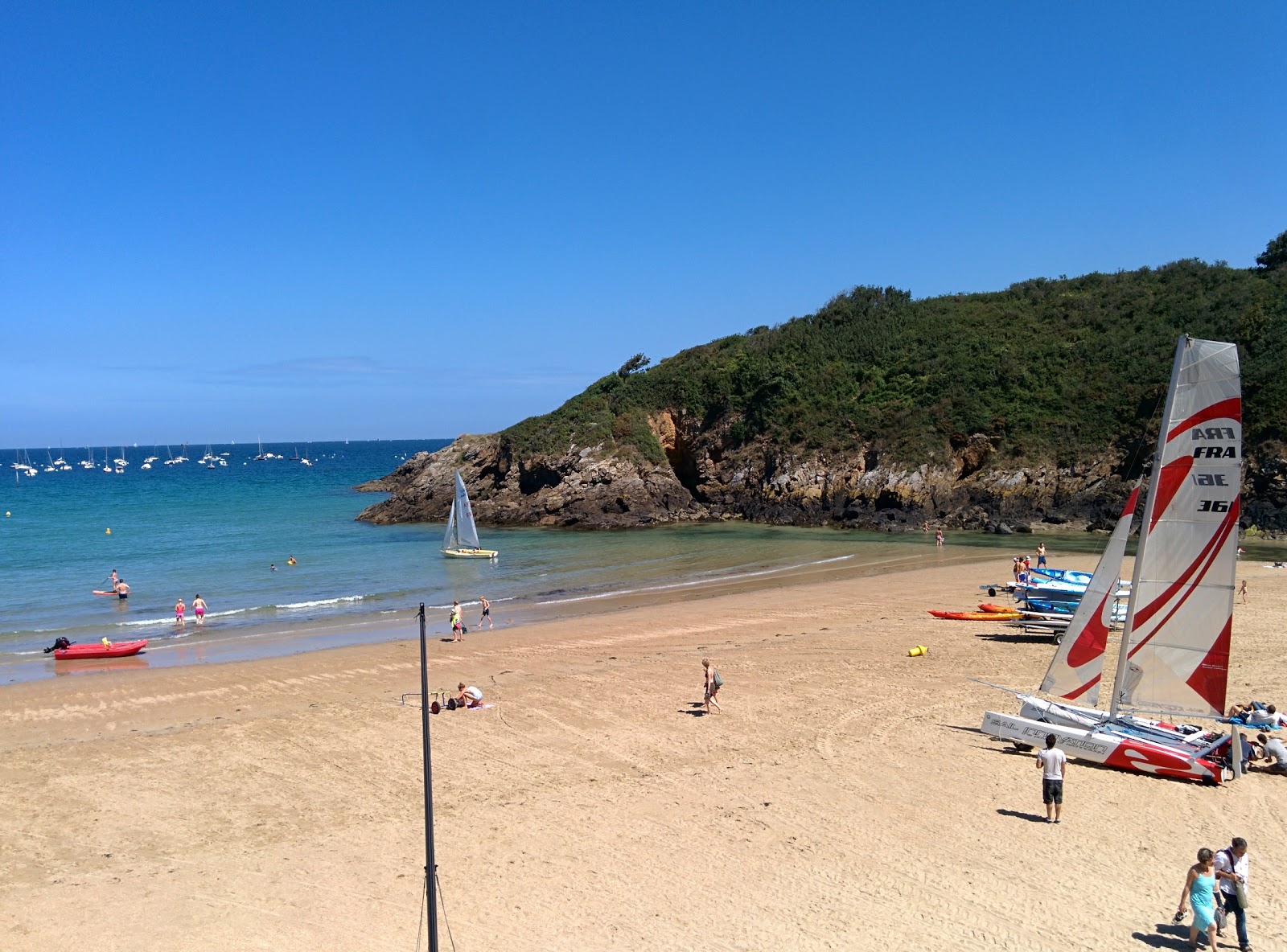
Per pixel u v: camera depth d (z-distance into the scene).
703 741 20.33
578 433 83.75
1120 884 13.53
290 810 16.88
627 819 16.17
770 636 31.77
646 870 14.26
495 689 25.05
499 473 86.06
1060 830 15.41
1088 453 67.56
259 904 13.45
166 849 15.34
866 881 13.77
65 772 18.94
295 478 167.12
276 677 27.23
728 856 14.67
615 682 25.61
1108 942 11.96
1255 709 20.22
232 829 16.08
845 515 72.94
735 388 86.25
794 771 18.34
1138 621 17.02
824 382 83.75
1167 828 15.41
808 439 78.50
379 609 40.72
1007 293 93.12
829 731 20.81
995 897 13.22
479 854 14.93
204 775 18.72
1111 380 71.81
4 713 23.52
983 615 33.41
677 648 30.17
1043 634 30.81
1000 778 17.81
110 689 25.95
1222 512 15.85
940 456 71.94
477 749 20.06
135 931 12.73
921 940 12.13
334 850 15.20
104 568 53.59
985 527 66.81
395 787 17.92
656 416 87.12
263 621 37.88
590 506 78.19
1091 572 43.50
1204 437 15.78
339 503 103.94
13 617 39.19
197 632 35.53
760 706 22.91
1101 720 19.05
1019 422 71.69
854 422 78.06
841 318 94.00
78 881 14.20
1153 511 16.59
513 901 13.36
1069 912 12.77
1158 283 84.69
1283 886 13.32
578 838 15.45
